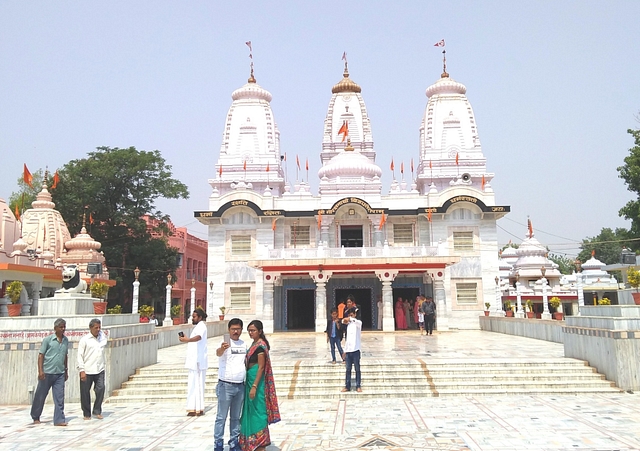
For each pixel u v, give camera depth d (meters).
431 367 17.11
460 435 10.77
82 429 11.81
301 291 41.22
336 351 22.45
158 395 15.38
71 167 49.75
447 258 35.56
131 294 51.94
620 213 43.25
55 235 38.81
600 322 16.52
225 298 40.31
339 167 44.34
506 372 16.61
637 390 15.25
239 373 9.47
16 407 14.57
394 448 9.93
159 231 53.69
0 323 15.51
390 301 35.47
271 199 41.19
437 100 52.59
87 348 12.88
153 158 52.09
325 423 12.05
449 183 48.53
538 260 47.78
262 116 53.50
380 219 40.03
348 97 56.97
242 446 9.12
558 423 11.66
